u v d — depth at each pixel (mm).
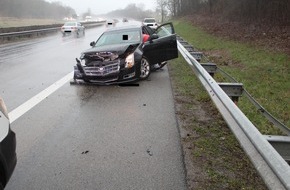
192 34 26109
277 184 2342
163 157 4219
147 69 9344
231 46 16281
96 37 30125
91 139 4859
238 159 4113
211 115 5914
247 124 3270
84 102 6941
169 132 5102
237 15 28016
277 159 2443
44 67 11945
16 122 5641
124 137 4922
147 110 6297
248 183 3537
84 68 8570
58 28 39938
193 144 4602
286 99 6922
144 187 3523
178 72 10352
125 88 8305
